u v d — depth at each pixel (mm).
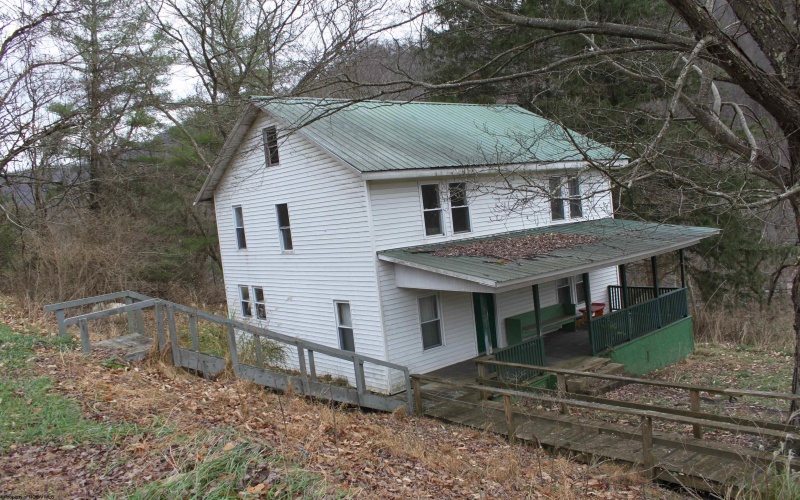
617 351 16031
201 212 27484
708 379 15852
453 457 8500
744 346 20656
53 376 8773
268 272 17984
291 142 16203
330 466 6832
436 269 13180
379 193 14578
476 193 16625
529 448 9336
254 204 18141
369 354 14828
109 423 7176
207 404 8625
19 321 12781
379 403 11773
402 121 18031
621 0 20953
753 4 8195
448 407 11781
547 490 7266
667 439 7938
